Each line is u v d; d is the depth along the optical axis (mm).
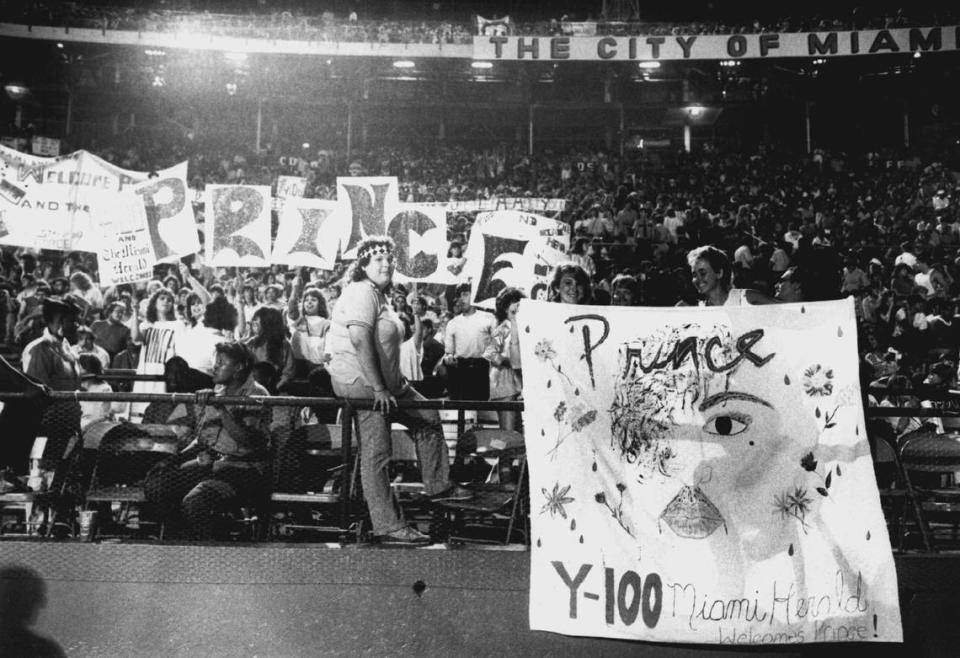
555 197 24438
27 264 14977
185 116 31094
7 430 4320
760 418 4480
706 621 4254
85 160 8477
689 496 4402
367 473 4695
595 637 4301
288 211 8508
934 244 18500
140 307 11875
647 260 17188
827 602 4258
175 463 5066
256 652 4375
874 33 24875
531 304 4641
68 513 5426
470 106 30969
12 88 29266
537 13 34625
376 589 4438
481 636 4395
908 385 7598
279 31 26969
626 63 29312
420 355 9891
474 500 4852
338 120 31609
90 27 26484
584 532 4375
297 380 8312
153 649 4371
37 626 4387
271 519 5434
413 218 8477
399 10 34844
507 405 4707
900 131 29953
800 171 26203
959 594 4375
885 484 5363
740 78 29688
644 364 4566
